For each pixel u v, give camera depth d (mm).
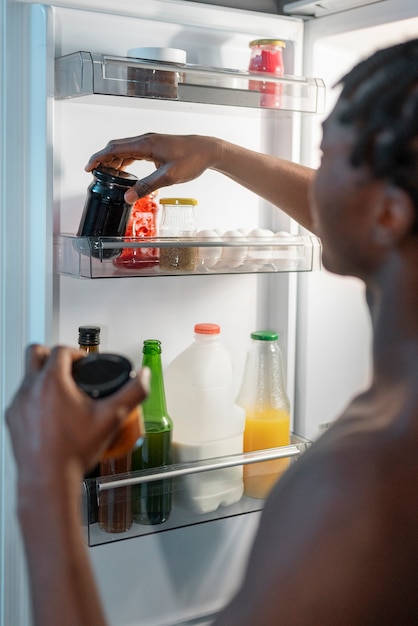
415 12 1187
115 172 1147
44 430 554
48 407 560
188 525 1239
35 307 1204
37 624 535
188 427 1286
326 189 589
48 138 1142
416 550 530
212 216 1345
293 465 586
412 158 543
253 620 527
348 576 519
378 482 532
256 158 1202
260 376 1352
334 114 600
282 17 1328
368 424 563
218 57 1298
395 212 548
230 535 1344
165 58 1130
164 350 1328
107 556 1244
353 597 519
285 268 1268
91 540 1164
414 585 532
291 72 1352
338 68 1383
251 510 1293
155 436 1240
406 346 568
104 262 1107
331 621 517
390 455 539
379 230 564
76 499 555
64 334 1234
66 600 529
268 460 1291
